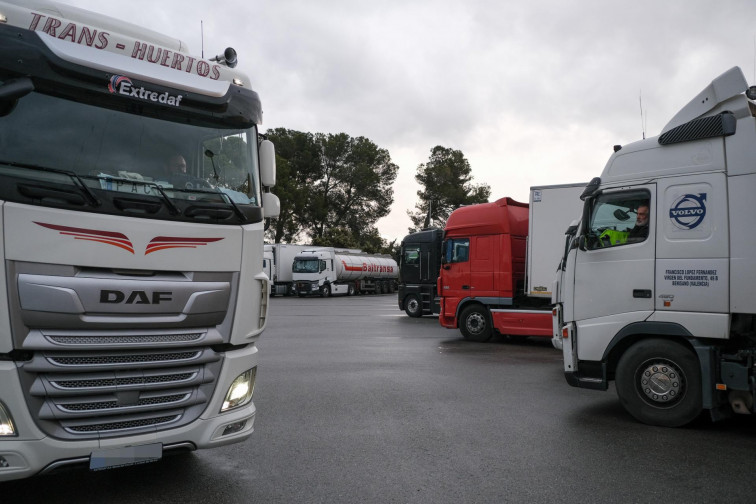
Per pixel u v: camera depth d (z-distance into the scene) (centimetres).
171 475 470
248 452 533
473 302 1446
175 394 410
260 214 473
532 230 1288
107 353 380
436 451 538
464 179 7575
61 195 365
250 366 455
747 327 601
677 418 622
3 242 345
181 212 414
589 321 689
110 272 383
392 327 1802
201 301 416
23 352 358
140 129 415
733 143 608
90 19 456
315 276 4019
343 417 665
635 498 425
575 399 771
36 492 431
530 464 502
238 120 469
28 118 368
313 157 6384
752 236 590
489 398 774
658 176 649
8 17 372
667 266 635
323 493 432
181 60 451
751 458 520
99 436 377
